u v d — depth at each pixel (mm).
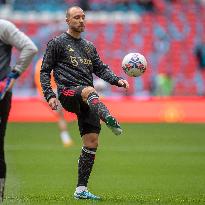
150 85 122625
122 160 50156
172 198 30281
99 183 37625
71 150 57531
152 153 55531
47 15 131750
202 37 130625
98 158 51469
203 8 134625
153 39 130125
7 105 24031
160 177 40438
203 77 126188
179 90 125250
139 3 134875
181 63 127438
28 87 121562
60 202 27781
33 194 32156
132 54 29172
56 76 28844
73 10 28594
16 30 23438
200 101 96188
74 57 28656
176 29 131500
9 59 24078
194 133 76000
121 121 95438
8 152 55344
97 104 27031
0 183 25141
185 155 54000
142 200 28984
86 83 28844
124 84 29344
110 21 132375
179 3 135750
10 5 133500
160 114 95688
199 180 39031
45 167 45375
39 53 124688
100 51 128625
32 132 75938
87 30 131000
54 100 28344
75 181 38250
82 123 29062
